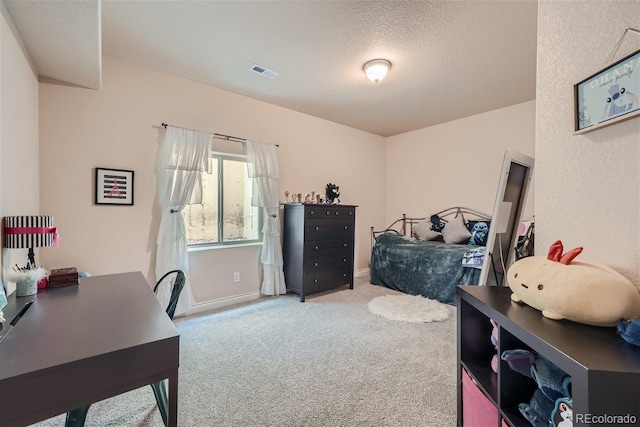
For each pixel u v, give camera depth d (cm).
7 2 148
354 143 498
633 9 93
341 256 405
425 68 287
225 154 345
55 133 239
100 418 154
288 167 405
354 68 288
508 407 105
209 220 339
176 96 304
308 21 216
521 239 301
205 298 328
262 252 373
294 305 343
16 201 170
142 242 283
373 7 201
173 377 92
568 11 117
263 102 376
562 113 119
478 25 220
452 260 350
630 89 90
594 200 105
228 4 199
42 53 199
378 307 332
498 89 337
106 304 126
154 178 290
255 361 213
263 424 150
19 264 172
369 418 154
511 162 154
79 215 251
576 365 68
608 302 83
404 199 527
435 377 193
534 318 97
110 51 258
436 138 479
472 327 137
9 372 70
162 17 212
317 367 205
